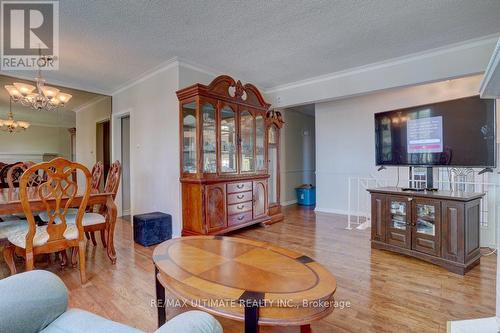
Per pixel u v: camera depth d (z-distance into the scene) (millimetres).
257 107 4223
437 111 2873
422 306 1904
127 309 1887
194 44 3113
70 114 6426
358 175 5023
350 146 5121
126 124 5141
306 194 6242
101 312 1849
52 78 4230
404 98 4477
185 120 3525
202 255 1723
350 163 5125
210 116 3537
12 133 6398
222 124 3709
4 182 4258
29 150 6613
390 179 4277
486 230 3203
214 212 3480
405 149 3146
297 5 2361
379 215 3082
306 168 7008
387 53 3420
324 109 5473
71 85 4465
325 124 5461
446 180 3625
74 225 2416
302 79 4477
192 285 1319
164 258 1670
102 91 4859
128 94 4562
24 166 3686
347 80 4094
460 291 2117
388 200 3000
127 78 4273
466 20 2643
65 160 2164
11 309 904
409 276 2398
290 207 5996
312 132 7234
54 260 2816
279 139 4824
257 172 4227
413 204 2785
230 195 3725
